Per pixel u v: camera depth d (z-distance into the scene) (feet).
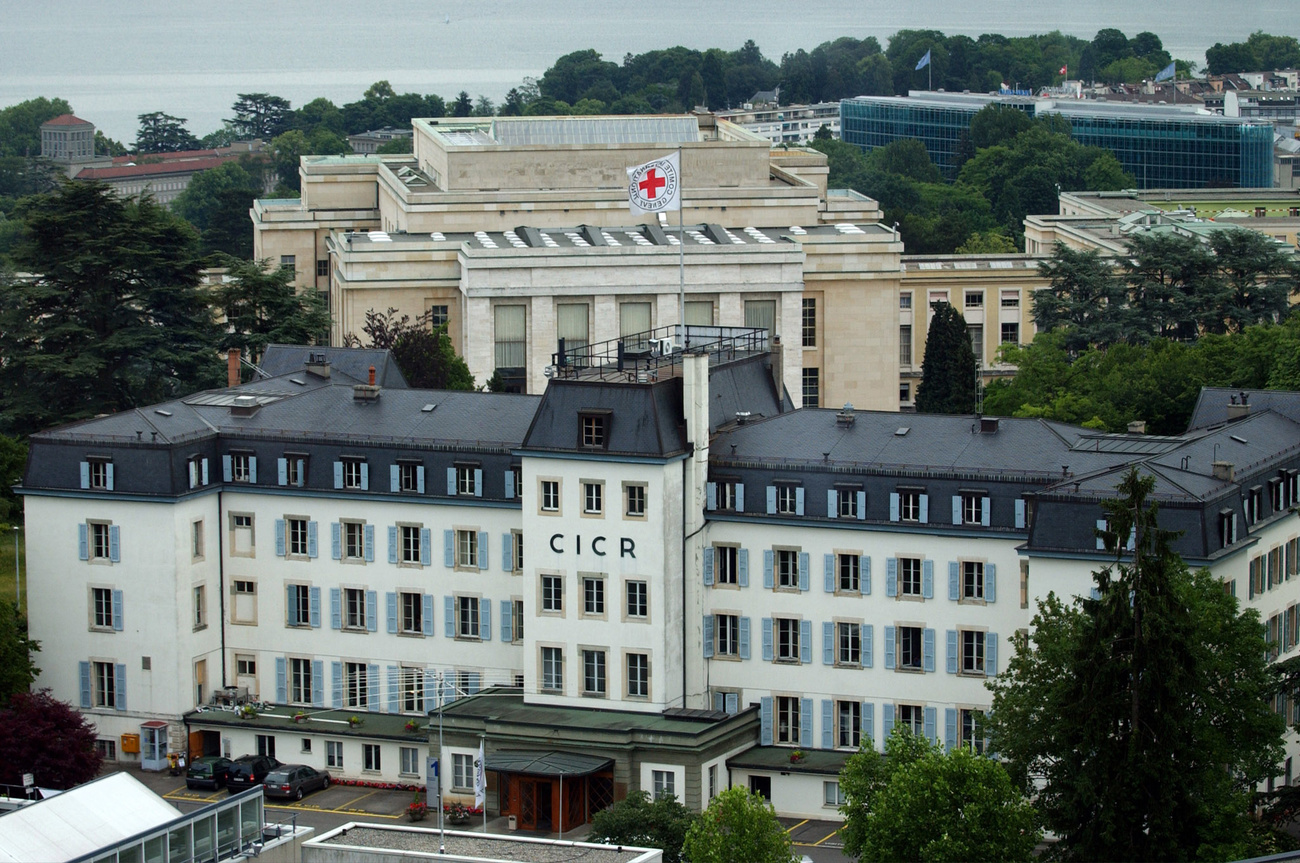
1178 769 580.71
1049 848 603.67
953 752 584.40
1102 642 580.30
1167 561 583.58
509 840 572.92
